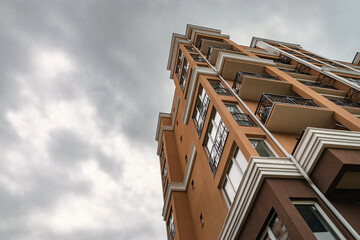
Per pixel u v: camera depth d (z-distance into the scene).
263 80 13.45
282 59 27.20
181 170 20.53
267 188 7.11
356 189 6.99
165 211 19.12
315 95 12.22
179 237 14.48
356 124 9.26
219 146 11.70
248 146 8.95
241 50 21.62
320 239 5.96
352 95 16.39
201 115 15.20
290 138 10.36
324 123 10.71
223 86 15.44
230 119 10.99
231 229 8.37
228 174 10.87
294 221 5.83
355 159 6.43
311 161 7.25
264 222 6.98
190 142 17.36
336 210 6.23
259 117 11.52
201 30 26.64
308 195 6.76
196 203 15.00
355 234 5.62
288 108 10.23
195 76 16.42
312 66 21.67
